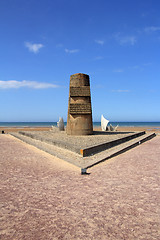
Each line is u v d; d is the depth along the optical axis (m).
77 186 3.99
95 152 7.46
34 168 5.46
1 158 6.79
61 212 2.91
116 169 5.32
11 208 3.04
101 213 2.88
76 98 11.99
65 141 9.02
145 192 3.65
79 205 3.13
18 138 13.33
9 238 2.29
